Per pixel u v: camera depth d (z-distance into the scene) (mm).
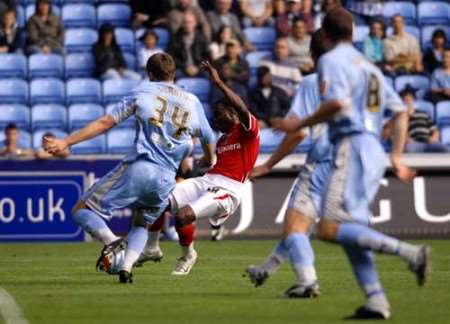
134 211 36344
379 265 43938
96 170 59656
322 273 40438
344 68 25141
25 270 42406
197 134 36000
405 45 73750
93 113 71000
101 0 77562
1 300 30234
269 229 60781
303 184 30062
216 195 39031
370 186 25438
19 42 74250
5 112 70375
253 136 39188
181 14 73375
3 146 69438
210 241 59969
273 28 75875
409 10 79250
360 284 25406
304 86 30594
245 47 73750
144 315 26516
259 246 56188
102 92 72000
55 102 71938
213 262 46344
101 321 25266
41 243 59031
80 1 77375
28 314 26734
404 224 61438
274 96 67188
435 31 74625
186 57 71250
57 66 73438
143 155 35031
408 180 25953
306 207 29984
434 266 43625
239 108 38000
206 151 36625
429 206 61625
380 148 25656
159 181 35094
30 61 73312
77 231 59875
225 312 27156
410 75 73375
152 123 34875
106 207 35375
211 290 33500
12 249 54906
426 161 61562
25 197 59531
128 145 68375
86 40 75438
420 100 72375
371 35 74062
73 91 71938
